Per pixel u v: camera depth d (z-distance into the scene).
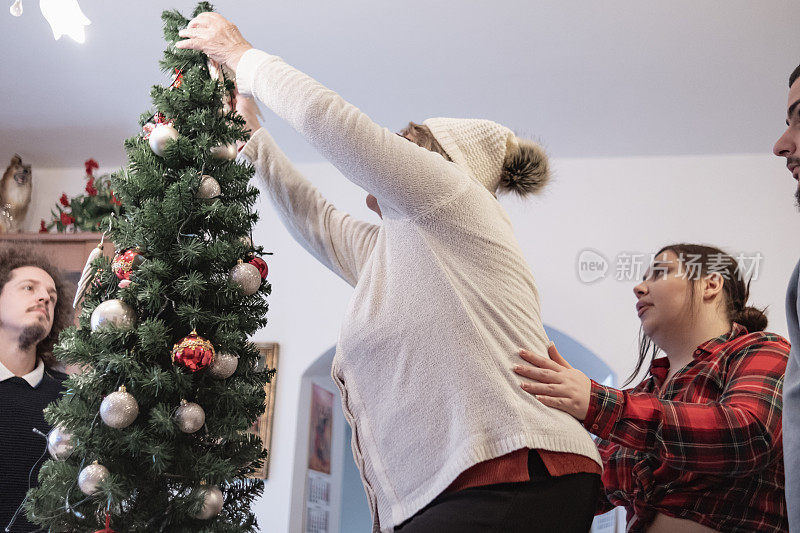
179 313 1.23
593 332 4.23
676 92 3.94
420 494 1.08
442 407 1.10
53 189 4.91
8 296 2.18
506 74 3.89
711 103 4.00
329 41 3.72
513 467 1.05
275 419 4.38
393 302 1.17
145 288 1.23
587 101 4.07
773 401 1.34
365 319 1.18
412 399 1.12
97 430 1.18
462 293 1.15
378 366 1.17
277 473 4.26
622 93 3.98
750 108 4.01
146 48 3.81
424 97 4.13
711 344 1.53
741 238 4.26
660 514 1.43
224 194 1.33
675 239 4.33
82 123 4.49
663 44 3.61
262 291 1.38
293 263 4.66
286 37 3.71
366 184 1.18
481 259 1.18
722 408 1.31
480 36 3.63
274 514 4.19
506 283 1.18
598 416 1.22
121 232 1.31
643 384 1.71
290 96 1.22
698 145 4.37
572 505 1.07
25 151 4.80
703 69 3.76
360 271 1.45
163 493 1.21
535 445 1.06
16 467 2.02
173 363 1.21
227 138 1.35
